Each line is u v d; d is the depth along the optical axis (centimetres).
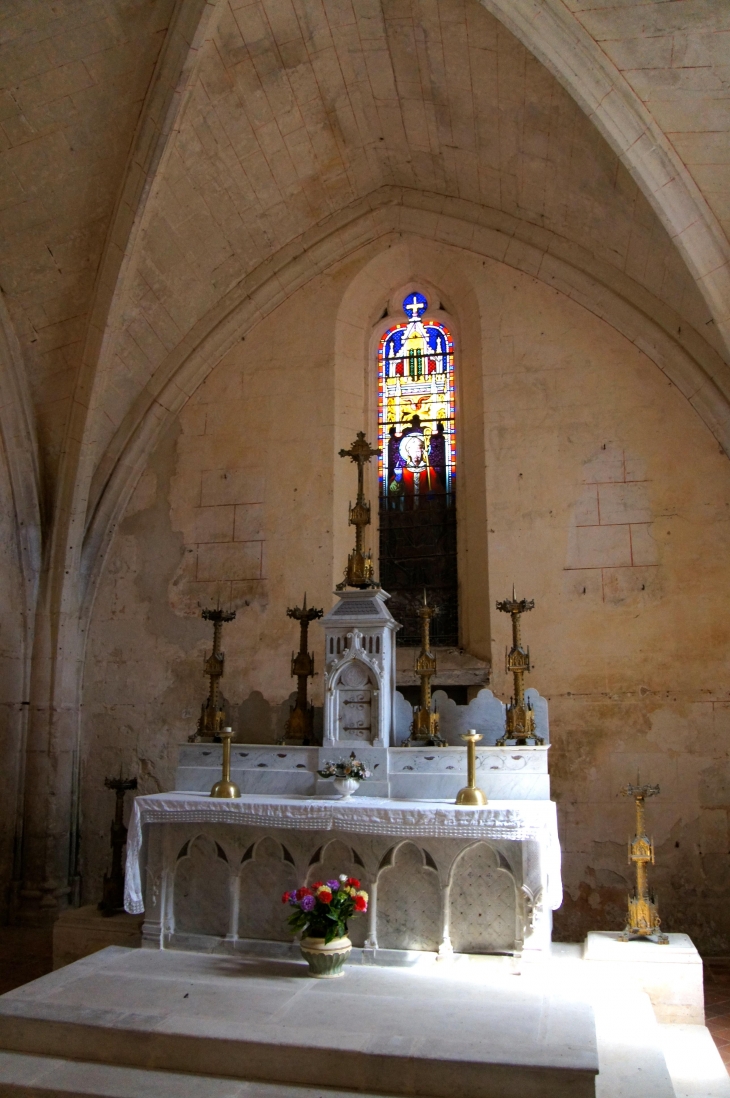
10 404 1141
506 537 1134
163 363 1249
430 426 1266
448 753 790
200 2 864
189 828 772
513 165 1081
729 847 1004
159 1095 509
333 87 1051
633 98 862
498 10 837
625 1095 517
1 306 1091
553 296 1189
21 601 1174
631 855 790
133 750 1177
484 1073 506
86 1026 562
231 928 747
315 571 1175
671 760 1035
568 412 1149
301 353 1250
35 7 845
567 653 1086
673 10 781
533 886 703
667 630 1064
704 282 959
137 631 1209
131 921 833
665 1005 710
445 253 1246
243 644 1175
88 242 1071
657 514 1095
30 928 1088
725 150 870
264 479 1220
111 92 948
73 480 1173
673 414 1114
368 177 1224
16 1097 517
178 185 1052
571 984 660
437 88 1026
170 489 1241
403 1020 576
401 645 1199
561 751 1066
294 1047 531
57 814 1142
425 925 722
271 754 828
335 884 682
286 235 1236
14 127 938
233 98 997
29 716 1163
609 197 1006
